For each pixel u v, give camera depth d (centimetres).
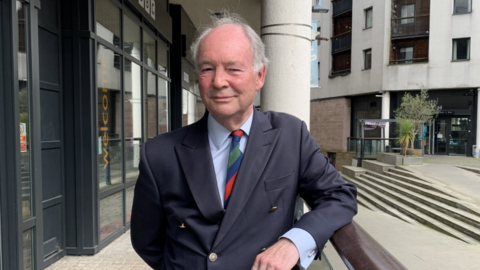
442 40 2166
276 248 103
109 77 427
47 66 351
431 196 1088
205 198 118
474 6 2086
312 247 104
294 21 320
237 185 117
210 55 117
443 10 2155
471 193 1067
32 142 263
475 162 1783
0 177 245
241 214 117
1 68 241
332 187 123
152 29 595
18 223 247
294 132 131
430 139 2291
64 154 379
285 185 122
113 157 443
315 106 2914
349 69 2620
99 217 397
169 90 712
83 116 376
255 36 125
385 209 1151
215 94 118
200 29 129
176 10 741
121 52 452
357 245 93
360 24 2450
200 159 122
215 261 115
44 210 349
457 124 2212
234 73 117
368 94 2470
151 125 596
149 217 132
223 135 125
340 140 2653
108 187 429
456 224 865
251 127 125
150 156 129
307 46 328
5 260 247
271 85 325
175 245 125
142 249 140
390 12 2262
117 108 451
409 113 1802
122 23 454
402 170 1472
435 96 2241
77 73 372
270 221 120
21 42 256
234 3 691
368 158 1889
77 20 369
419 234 772
